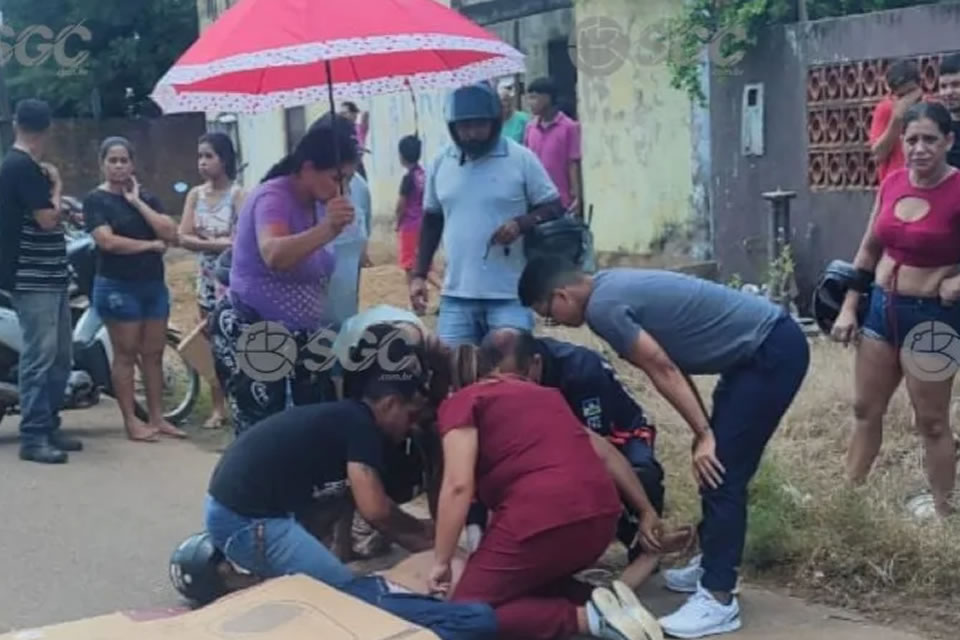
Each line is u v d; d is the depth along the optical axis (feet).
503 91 39.52
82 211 30.27
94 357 29.73
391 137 62.80
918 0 38.22
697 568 18.92
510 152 22.25
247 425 20.33
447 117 22.27
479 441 16.92
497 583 16.66
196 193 28.86
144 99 98.63
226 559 18.37
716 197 40.50
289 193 19.45
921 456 23.36
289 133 74.59
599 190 46.03
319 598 15.96
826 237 36.42
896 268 20.58
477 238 22.20
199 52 17.65
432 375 18.16
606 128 45.32
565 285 17.57
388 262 58.59
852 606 18.30
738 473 17.56
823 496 20.93
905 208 20.35
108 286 28.63
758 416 17.47
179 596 19.72
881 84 34.37
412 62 20.45
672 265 40.81
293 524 17.63
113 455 28.14
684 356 17.56
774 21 37.81
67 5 95.25
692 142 41.47
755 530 19.71
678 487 22.38
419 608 16.29
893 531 19.43
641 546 18.92
